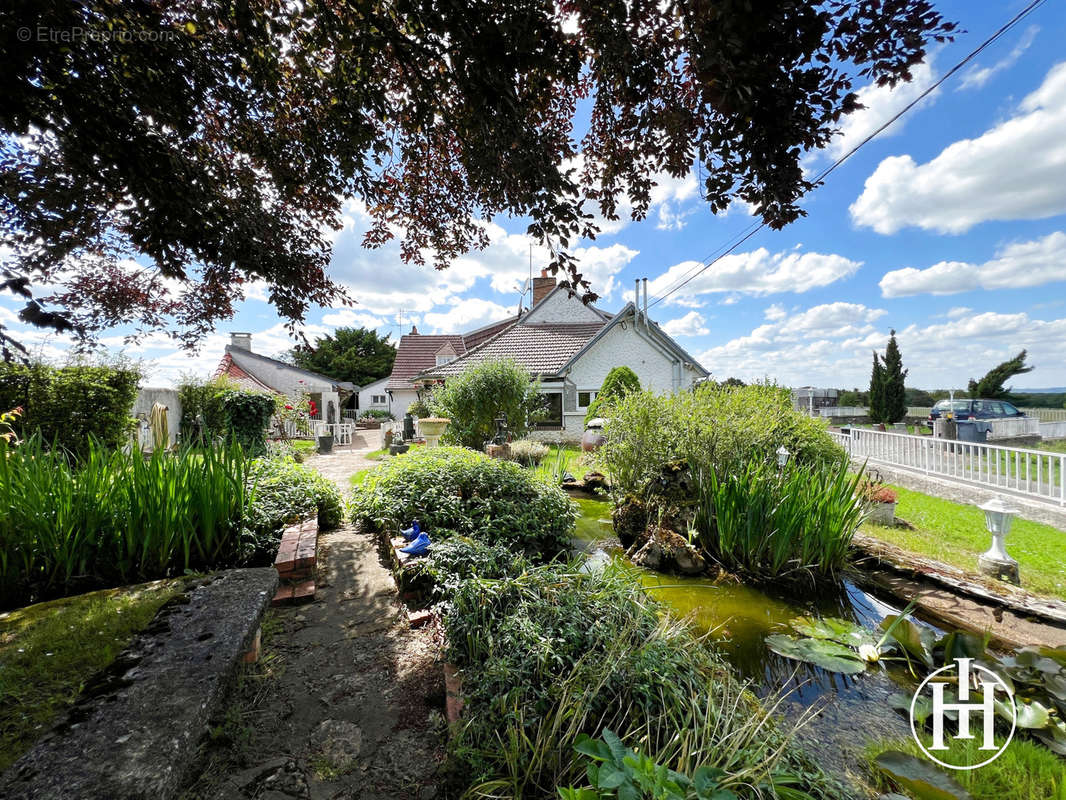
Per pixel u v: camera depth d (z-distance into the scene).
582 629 2.14
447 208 3.96
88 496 2.97
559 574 2.69
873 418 24.77
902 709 2.39
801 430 6.70
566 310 20.30
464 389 12.27
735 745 1.62
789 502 4.27
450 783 1.63
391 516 4.34
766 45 1.78
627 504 5.38
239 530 3.51
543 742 1.65
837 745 2.14
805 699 2.53
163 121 2.68
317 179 3.23
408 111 2.94
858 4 1.76
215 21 2.47
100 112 2.36
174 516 3.17
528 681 1.83
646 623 2.39
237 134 3.21
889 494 6.16
